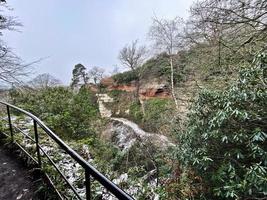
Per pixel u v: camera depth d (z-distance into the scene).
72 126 7.25
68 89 9.71
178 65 14.64
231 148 4.21
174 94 13.42
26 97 8.76
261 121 4.01
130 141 16.22
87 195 1.45
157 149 9.73
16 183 3.13
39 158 3.21
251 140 3.73
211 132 4.21
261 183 3.32
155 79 27.56
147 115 21.25
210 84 7.43
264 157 3.58
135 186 4.21
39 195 2.84
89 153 5.60
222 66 7.06
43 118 7.18
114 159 7.97
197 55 8.88
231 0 6.07
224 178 3.90
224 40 6.70
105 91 39.41
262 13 5.84
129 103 31.70
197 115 4.70
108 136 13.53
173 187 4.93
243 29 6.33
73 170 3.71
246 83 4.10
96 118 10.46
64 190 2.93
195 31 7.75
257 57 4.13
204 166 4.23
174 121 8.84
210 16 6.43
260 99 3.93
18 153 3.94
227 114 3.94
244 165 3.87
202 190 4.66
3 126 5.19
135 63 33.97
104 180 1.19
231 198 3.84
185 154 4.71
